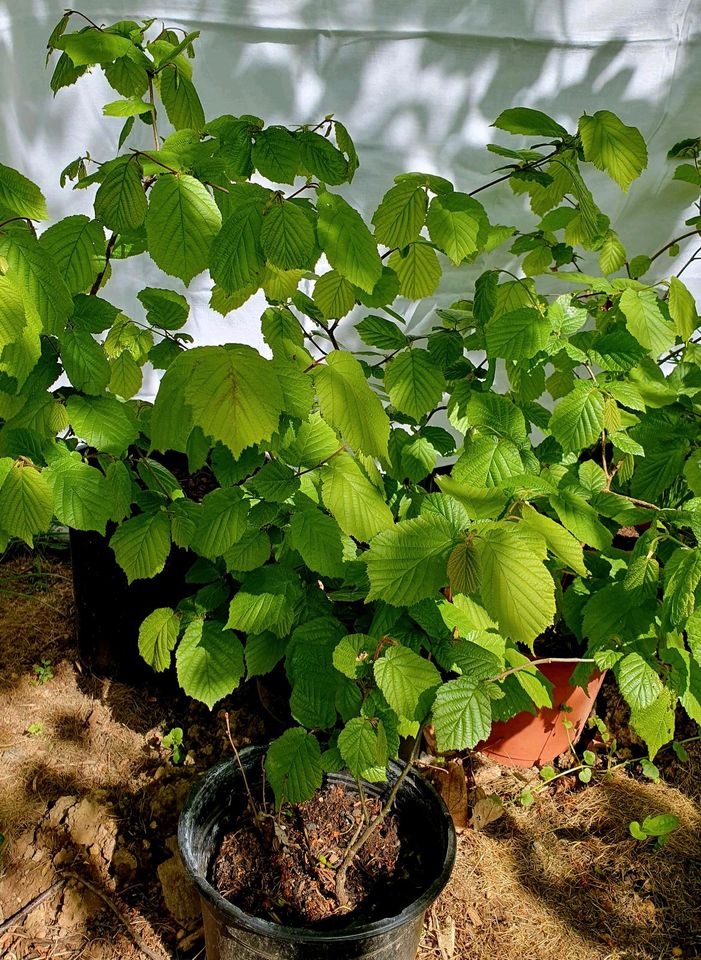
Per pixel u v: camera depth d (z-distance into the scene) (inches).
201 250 49.2
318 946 57.5
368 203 94.1
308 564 55.6
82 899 77.2
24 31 84.6
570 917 79.1
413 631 58.5
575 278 68.7
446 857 63.2
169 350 73.2
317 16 83.4
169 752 92.4
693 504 61.6
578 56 86.8
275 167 55.2
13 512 54.0
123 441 57.9
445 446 74.1
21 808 85.4
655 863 84.0
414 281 67.1
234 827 70.8
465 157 91.6
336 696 57.7
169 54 61.1
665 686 62.9
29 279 48.2
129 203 51.3
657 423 73.8
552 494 59.8
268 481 56.1
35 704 97.9
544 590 46.6
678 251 95.5
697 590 56.8
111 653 97.6
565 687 85.3
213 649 66.6
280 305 71.4
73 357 55.4
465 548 48.5
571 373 81.1
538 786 91.5
